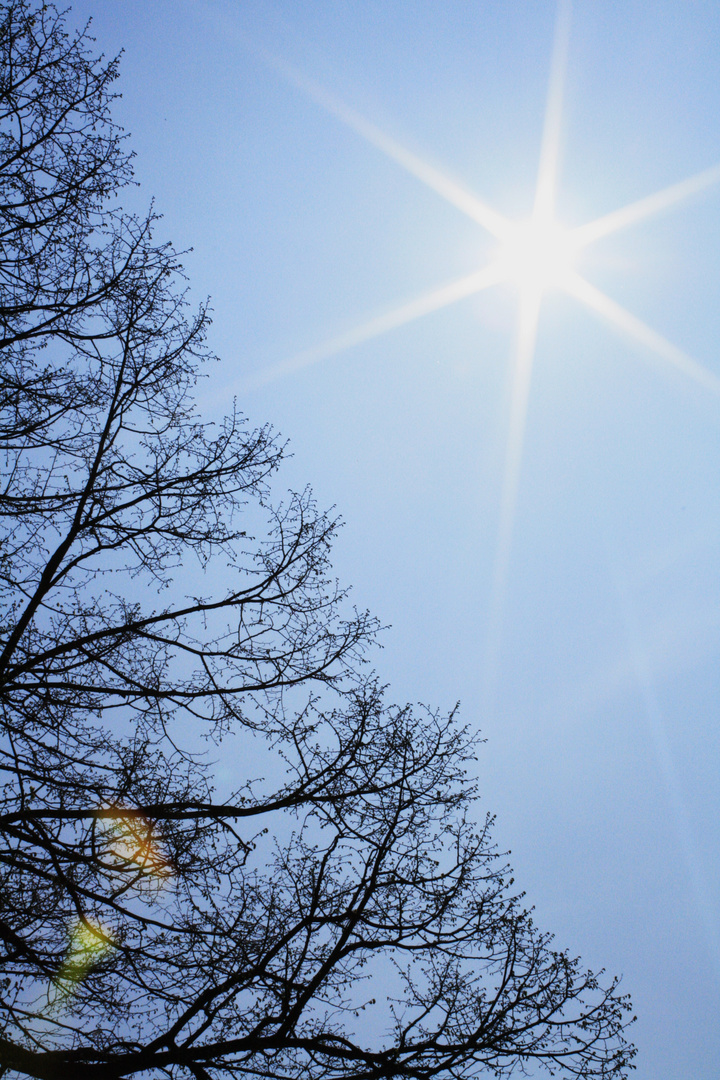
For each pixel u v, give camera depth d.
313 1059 5.57
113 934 5.63
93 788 5.89
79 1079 5.02
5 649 5.84
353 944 5.93
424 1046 5.75
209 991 5.39
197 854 5.93
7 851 5.39
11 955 5.11
